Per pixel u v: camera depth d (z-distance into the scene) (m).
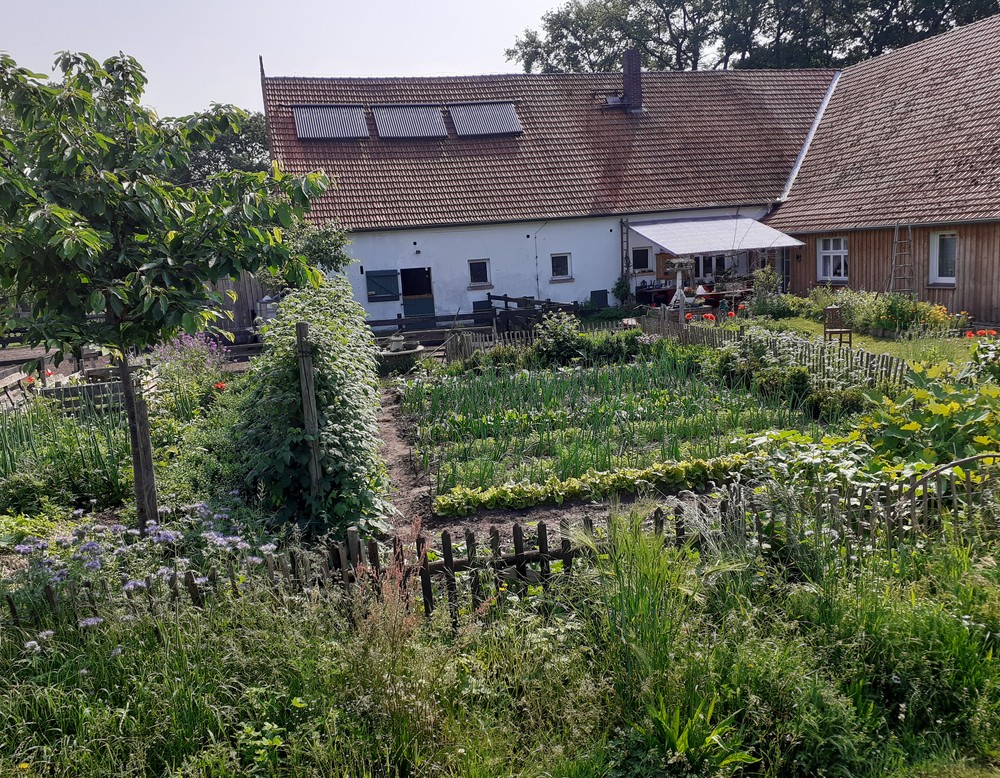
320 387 8.42
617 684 4.71
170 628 4.93
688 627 4.87
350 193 27.16
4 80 5.68
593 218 28.41
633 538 5.25
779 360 13.84
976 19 41.59
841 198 26.34
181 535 6.61
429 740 4.31
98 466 9.54
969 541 6.03
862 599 5.23
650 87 32.62
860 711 4.61
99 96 6.27
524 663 4.85
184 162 6.56
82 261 5.39
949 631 4.92
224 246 6.21
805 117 32.28
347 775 4.04
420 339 22.72
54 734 4.43
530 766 4.20
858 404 11.95
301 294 10.93
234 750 4.22
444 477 10.34
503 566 5.83
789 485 6.58
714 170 30.22
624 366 15.45
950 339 16.95
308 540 7.77
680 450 10.84
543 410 13.08
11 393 12.77
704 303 24.95
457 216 27.28
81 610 5.16
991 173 21.16
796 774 4.31
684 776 4.18
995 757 4.34
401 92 30.59
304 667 4.69
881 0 43.34
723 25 47.41
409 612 5.05
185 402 13.31
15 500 8.89
